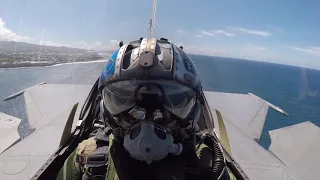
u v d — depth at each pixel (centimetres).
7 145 123
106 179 44
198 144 57
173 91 42
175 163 45
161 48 47
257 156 123
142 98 41
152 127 40
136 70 41
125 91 42
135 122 42
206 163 51
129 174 44
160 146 40
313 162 121
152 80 41
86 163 49
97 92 86
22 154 114
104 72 48
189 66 47
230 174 54
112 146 47
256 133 147
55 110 156
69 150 66
